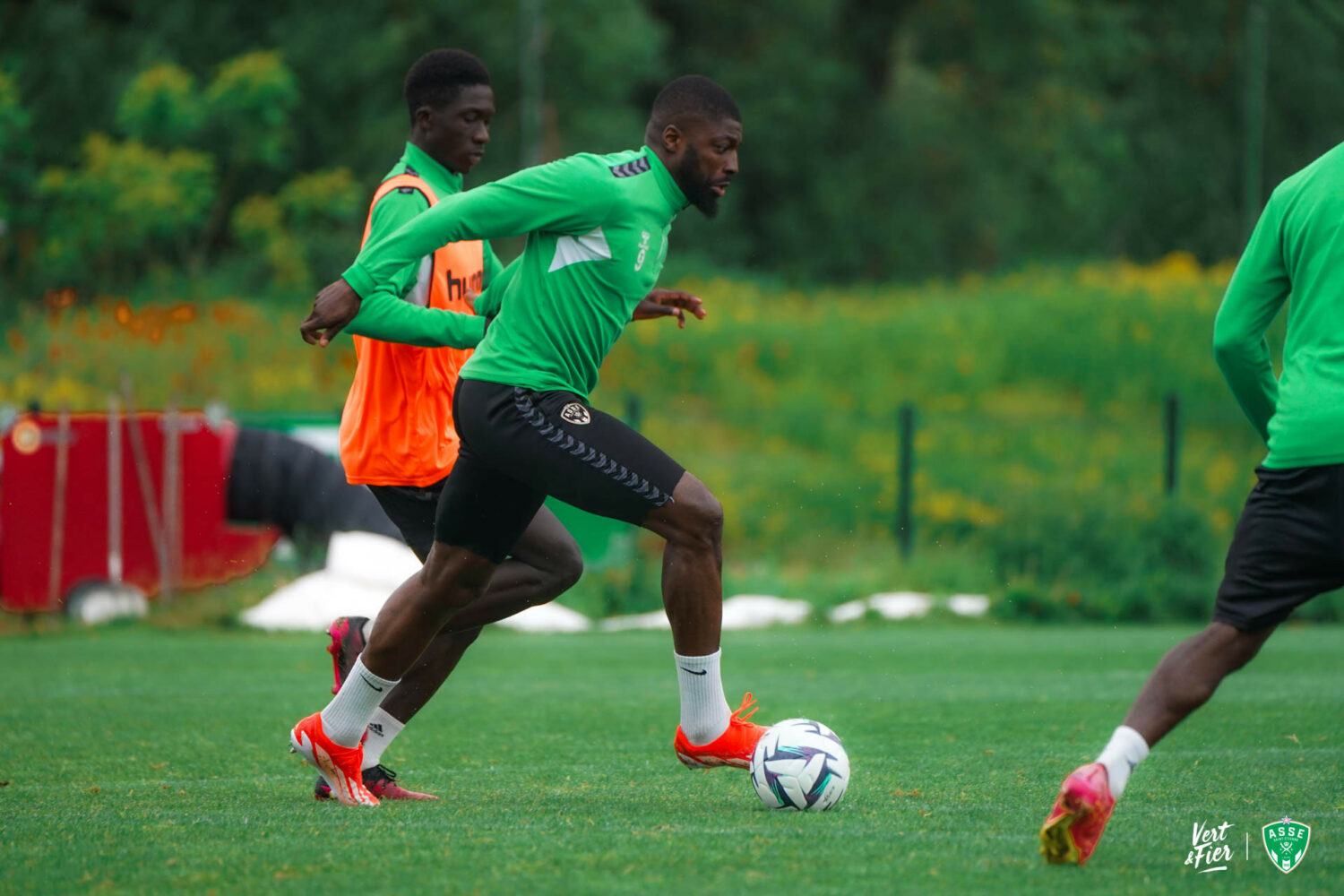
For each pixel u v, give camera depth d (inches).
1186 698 472.4
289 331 2701.8
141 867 466.9
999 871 460.1
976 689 1099.3
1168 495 1925.4
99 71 4003.4
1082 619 1731.1
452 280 676.7
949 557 1921.8
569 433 562.6
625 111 4879.4
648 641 1502.2
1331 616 1749.5
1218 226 5910.4
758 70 5561.0
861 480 2466.8
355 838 515.2
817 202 5615.2
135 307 2620.6
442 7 4594.0
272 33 4411.9
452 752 775.7
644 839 512.4
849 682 1152.8
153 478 1644.9
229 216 3949.3
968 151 5757.9
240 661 1275.8
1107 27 5708.7
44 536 1590.8
